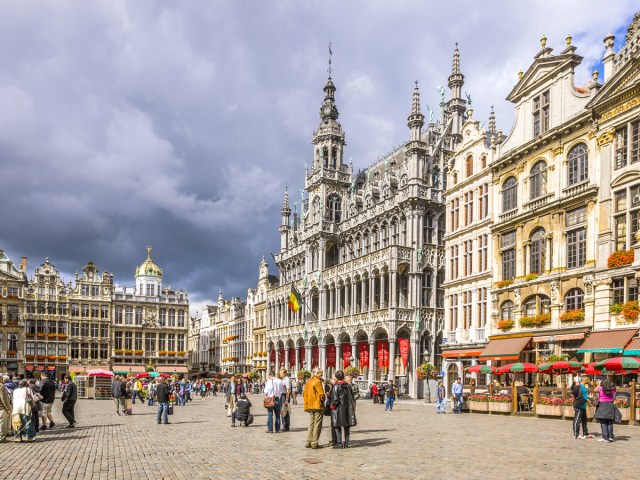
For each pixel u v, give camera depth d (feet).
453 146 209.36
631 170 110.52
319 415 60.34
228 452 57.72
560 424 87.15
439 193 198.59
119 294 355.36
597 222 117.80
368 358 201.98
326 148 246.88
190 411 127.24
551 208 129.18
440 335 191.62
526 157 139.54
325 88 253.24
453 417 103.09
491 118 159.53
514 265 141.90
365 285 207.51
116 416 109.19
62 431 79.41
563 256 126.00
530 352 134.62
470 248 161.99
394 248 189.57
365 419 98.73
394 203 203.51
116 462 52.01
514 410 104.99
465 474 45.52
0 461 52.47
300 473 46.21
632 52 112.68
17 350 321.32
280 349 264.31
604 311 113.29
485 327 150.92
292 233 275.59
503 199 147.95
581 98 125.08
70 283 342.85
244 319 362.12
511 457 53.62
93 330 344.28
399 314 186.80
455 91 215.31
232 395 107.96
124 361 349.82
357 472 46.52
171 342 364.38
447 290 170.19
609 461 51.34
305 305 241.96
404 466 49.06
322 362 225.56
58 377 329.31
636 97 109.81
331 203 241.96
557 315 125.29
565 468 47.96
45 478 44.91
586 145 122.83
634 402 81.61
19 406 66.23
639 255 105.81
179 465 50.26
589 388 87.35
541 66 136.05
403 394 181.88
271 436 71.87
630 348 104.17
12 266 328.70
